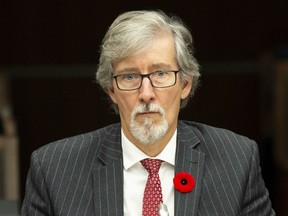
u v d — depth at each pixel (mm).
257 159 5578
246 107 12477
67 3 12031
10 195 9156
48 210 5293
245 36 12305
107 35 5098
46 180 5348
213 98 12445
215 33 12242
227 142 5578
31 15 12031
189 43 5254
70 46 12164
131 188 5289
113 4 12055
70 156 5457
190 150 5414
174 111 5117
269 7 12242
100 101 12336
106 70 5180
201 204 5215
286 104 10969
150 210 5180
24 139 12258
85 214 5172
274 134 11328
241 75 12406
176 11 12117
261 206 5496
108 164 5355
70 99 12312
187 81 5305
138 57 4938
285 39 12289
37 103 12266
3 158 9148
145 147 5250
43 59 12164
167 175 5332
